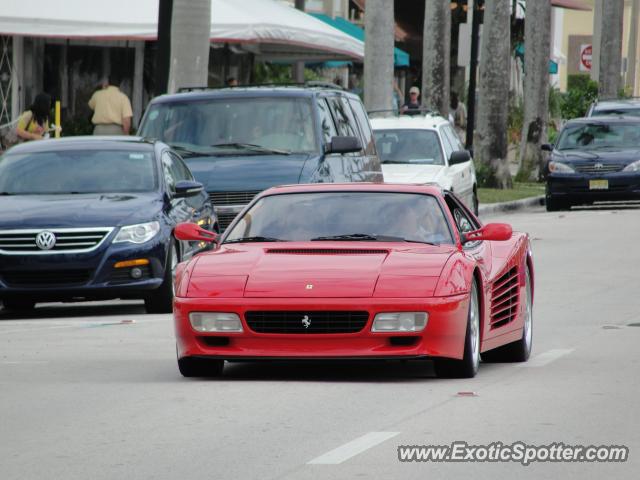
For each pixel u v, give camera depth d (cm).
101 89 6072
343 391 2084
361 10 11112
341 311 2106
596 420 1831
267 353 2125
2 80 6556
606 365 2384
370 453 1625
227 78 7588
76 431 1788
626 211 6881
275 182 3788
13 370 2364
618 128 7150
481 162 8319
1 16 5678
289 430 1769
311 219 2367
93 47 6931
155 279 3238
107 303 3725
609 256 4569
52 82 6788
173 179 3556
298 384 2161
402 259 2192
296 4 9244
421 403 1969
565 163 6950
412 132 5300
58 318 3294
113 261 3183
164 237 3262
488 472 1526
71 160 3491
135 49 7081
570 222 6141
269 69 8706
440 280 2134
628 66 14825
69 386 2169
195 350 2161
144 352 2598
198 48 5156
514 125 10862
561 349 2609
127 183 3431
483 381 2189
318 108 4031
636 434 1734
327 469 1541
